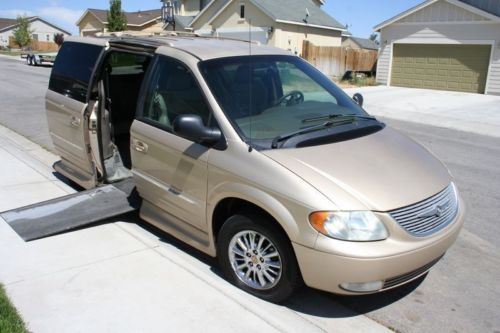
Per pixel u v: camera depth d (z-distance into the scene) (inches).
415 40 931.3
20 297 141.9
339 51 1100.5
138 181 183.6
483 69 853.2
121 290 146.3
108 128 215.5
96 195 207.0
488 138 434.0
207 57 168.2
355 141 154.3
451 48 886.4
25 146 337.4
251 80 168.1
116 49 201.2
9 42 2768.2
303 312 140.9
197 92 160.6
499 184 280.4
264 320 133.6
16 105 538.6
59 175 267.0
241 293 147.6
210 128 151.2
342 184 130.2
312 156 139.9
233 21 1213.1
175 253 174.4
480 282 163.0
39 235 180.2
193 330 128.3
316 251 125.3
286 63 188.2
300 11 1256.8
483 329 136.9
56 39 2518.5
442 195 143.0
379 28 971.9
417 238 129.7
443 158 347.6
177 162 161.5
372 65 1136.2
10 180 255.8
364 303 147.9
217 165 146.8
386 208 127.0
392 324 137.6
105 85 223.9
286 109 166.4
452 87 898.7
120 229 191.5
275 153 140.1
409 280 135.6
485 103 700.0
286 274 135.6
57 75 238.1
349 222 124.1
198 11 1525.6
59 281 151.0
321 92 185.6
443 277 165.8
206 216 154.3
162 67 176.1
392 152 152.4
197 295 144.6
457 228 143.2
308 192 127.6
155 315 134.3
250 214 142.4
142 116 179.6
